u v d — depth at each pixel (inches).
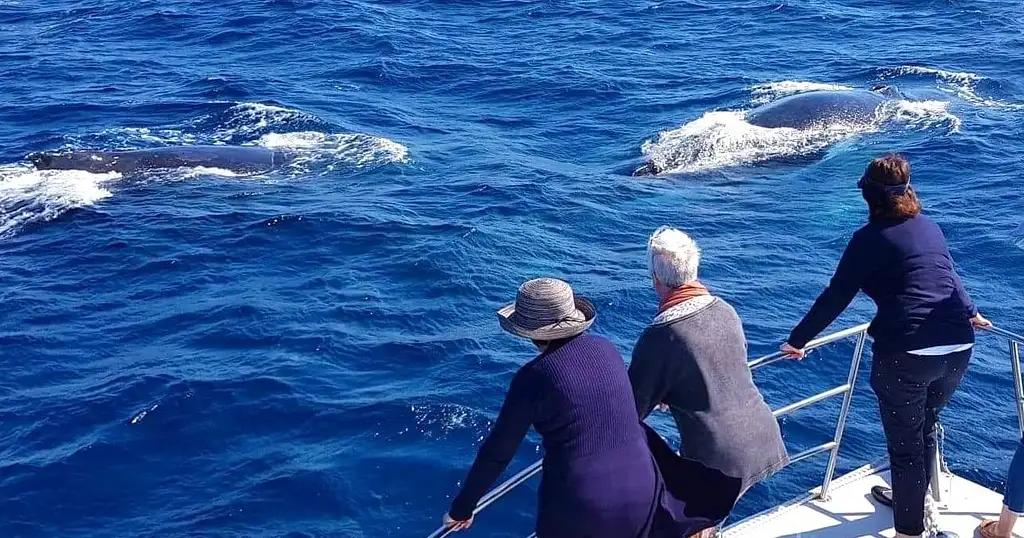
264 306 556.1
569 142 895.1
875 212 258.1
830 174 799.1
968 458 423.2
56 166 794.8
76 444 427.8
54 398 465.7
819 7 1368.1
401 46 1192.8
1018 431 444.8
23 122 935.0
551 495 207.3
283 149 858.1
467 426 434.9
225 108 967.6
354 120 942.4
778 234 681.6
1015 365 281.0
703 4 1401.3
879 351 259.6
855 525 291.4
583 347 207.6
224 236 661.9
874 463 317.7
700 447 224.5
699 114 954.7
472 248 637.9
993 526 280.5
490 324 539.8
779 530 290.0
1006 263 620.1
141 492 399.2
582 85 1049.5
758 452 225.3
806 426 445.4
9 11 1395.2
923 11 1331.2
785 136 877.2
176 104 982.4
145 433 434.9
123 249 645.3
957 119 906.7
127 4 1408.7
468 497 206.8
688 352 220.5
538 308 204.5
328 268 609.6
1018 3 1358.3
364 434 430.6
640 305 569.3
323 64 1126.4
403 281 590.2
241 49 1190.9
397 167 813.2
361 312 549.3
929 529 278.4
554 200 738.2
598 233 682.8
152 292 585.3
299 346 508.4
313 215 689.0
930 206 716.0
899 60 1115.3
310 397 459.5
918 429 263.9
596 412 204.2
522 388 205.0
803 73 1080.8
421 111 979.9
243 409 450.3
